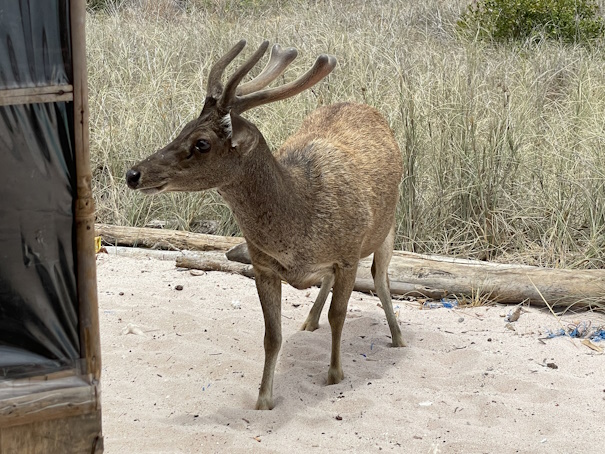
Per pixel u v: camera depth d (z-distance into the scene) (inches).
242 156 198.7
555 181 352.5
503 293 287.1
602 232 325.7
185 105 420.2
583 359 244.8
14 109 132.0
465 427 204.1
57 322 141.5
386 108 398.9
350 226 220.8
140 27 591.8
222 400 221.3
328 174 218.8
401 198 342.0
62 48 133.7
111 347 251.8
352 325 273.6
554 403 217.6
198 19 624.4
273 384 227.8
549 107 433.4
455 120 371.9
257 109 418.6
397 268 300.8
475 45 503.5
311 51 488.1
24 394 139.3
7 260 136.1
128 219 363.9
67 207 139.2
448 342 258.8
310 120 256.8
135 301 287.7
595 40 529.3
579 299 278.7
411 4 676.1
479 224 339.9
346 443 196.9
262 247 210.5
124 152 391.9
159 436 197.6
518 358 245.6
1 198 134.0
